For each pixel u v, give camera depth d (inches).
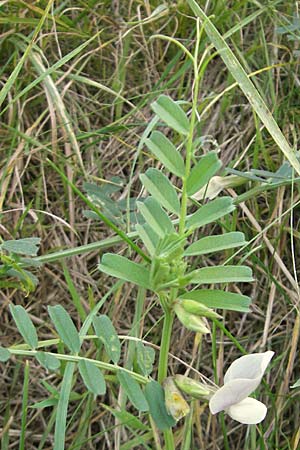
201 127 20.5
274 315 19.4
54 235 19.6
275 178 16.6
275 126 14.7
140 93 21.1
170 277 10.6
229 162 20.4
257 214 19.6
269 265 19.1
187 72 21.2
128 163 20.3
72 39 21.0
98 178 18.8
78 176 19.8
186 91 20.6
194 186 11.1
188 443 16.4
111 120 20.8
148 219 11.0
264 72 21.1
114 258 10.9
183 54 21.3
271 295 18.8
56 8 20.7
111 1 21.5
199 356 18.4
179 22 20.9
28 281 15.3
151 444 18.0
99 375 11.7
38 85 20.2
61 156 19.0
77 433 17.6
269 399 18.5
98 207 16.5
